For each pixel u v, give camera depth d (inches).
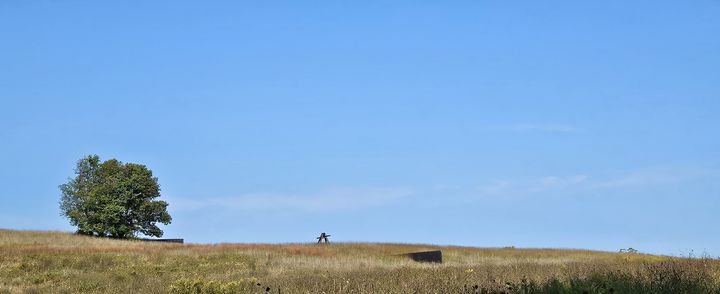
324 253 2022.6
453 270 932.0
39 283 1137.4
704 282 569.3
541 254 2303.2
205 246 2174.0
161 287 896.9
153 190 3481.8
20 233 2802.7
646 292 512.1
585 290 488.7
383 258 1932.8
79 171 3523.6
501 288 587.5
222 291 717.3
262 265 1612.9
